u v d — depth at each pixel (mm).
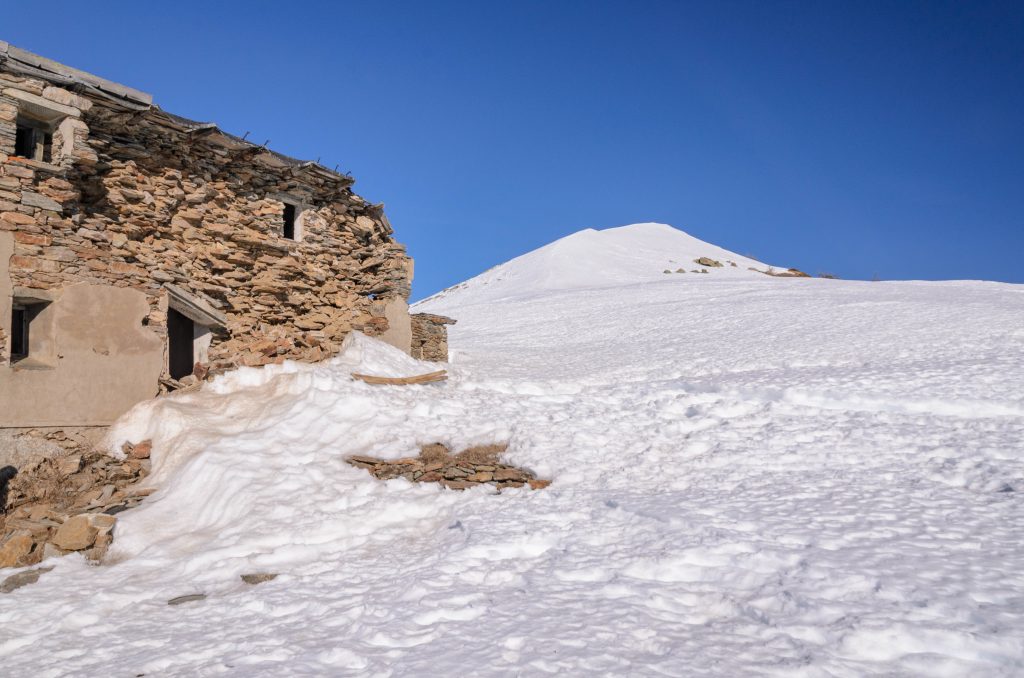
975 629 5316
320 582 8453
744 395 17859
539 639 5781
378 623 6645
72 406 14250
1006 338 25484
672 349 29000
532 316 51406
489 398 17078
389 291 21766
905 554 7129
